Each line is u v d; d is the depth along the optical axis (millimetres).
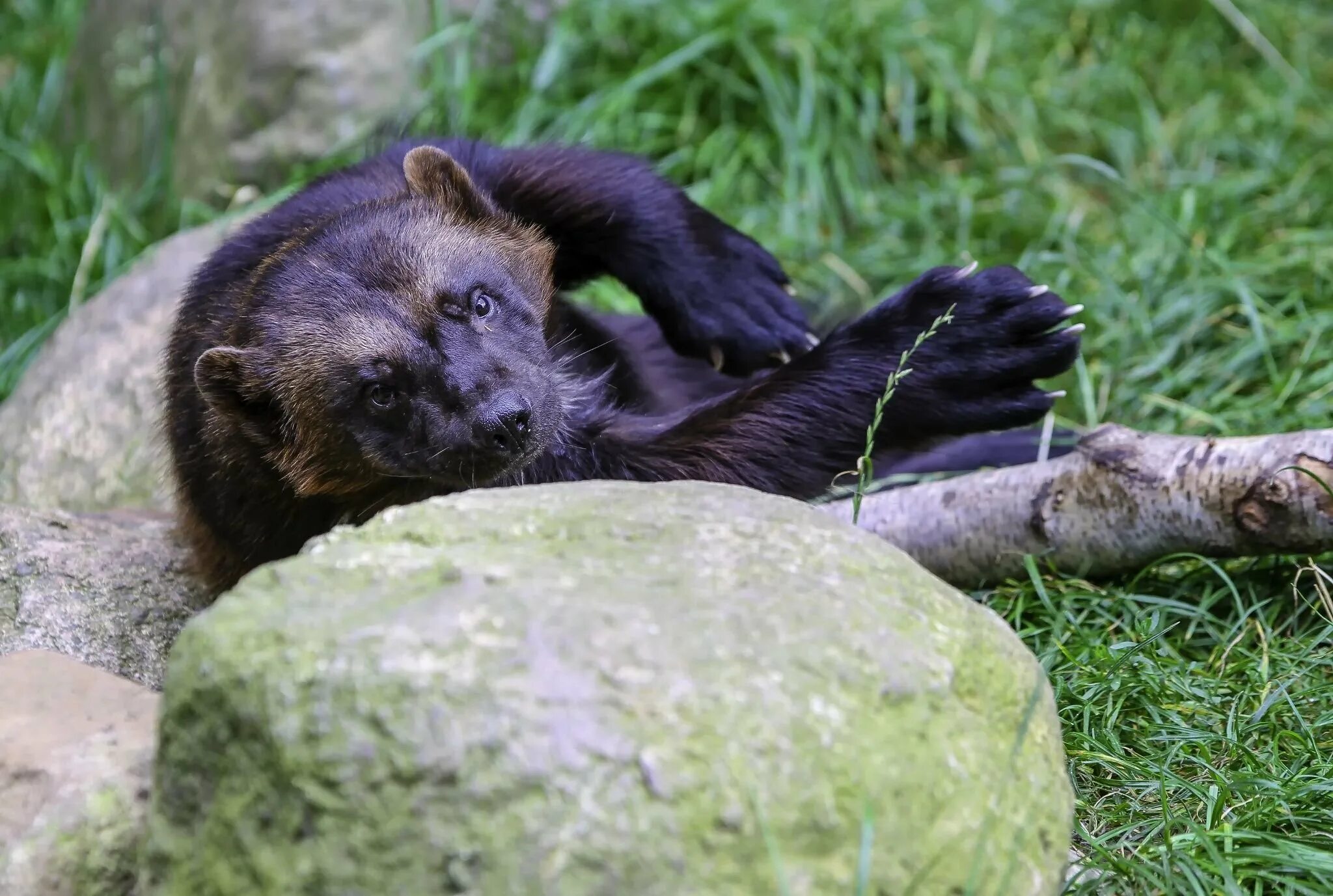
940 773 5113
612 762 4730
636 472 8469
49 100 16703
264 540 8586
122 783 5699
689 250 9305
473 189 8750
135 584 8883
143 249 14727
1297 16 16547
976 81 15055
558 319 9258
